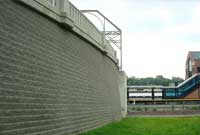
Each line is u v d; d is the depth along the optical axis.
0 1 15.59
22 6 17.64
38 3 19.27
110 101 40.97
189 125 36.91
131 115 57.62
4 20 15.83
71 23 24.14
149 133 28.75
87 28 29.78
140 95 70.56
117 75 49.47
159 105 65.25
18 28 17.12
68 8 24.39
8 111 15.72
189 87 72.12
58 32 22.78
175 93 71.31
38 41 19.45
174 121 43.41
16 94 16.53
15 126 16.28
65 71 23.80
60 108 22.27
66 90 23.73
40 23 19.86
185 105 65.88
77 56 27.05
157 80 131.00
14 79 16.42
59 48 22.81
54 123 21.12
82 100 27.73
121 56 55.72
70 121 24.25
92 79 31.89
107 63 40.62
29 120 17.75
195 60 104.94
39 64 19.39
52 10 21.36
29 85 17.97
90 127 29.97
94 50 33.41
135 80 129.00
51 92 20.89
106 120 37.81
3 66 15.50
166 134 28.22
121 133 28.12
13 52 16.48
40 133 19.03
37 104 18.80
